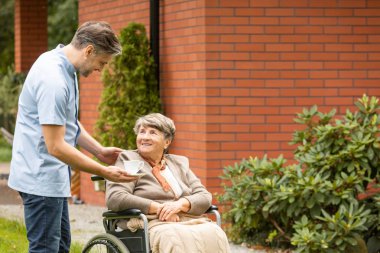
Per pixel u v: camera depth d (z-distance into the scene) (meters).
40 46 20.12
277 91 10.96
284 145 10.99
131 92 12.12
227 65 10.88
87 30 6.04
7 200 14.31
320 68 11.02
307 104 11.02
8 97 25.50
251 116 10.93
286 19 10.94
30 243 6.12
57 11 28.91
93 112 13.95
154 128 7.00
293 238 8.99
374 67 11.12
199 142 11.02
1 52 32.00
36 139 6.01
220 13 10.84
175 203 6.79
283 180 9.66
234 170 10.13
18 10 20.06
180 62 11.52
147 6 12.42
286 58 10.96
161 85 12.12
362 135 9.41
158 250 6.50
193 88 11.16
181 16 11.43
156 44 12.02
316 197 9.24
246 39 10.88
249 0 10.87
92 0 14.13
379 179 9.59
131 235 6.70
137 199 6.68
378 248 9.41
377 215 9.40
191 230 6.54
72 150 5.93
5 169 19.66
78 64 6.06
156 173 7.00
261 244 10.04
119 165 6.89
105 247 7.36
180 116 11.55
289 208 9.41
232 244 10.16
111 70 12.45
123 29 12.15
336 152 9.55
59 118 5.89
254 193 9.74
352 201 9.17
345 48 11.05
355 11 11.05
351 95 11.08
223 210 10.52
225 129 10.90
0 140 25.33
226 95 10.90
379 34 11.09
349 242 8.86
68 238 6.67
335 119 10.37
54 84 5.88
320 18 10.99
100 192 13.76
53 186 6.04
